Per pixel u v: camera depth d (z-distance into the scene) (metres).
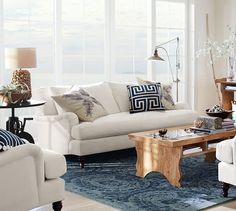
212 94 8.51
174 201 3.99
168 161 4.52
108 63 7.15
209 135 4.68
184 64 8.22
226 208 3.80
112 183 4.61
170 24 7.94
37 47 6.43
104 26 7.09
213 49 8.41
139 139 4.73
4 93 5.17
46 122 5.55
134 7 7.44
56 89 5.83
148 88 6.37
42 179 3.42
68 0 6.68
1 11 5.98
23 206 3.27
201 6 8.27
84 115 5.48
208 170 5.07
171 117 6.18
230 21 8.20
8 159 3.09
